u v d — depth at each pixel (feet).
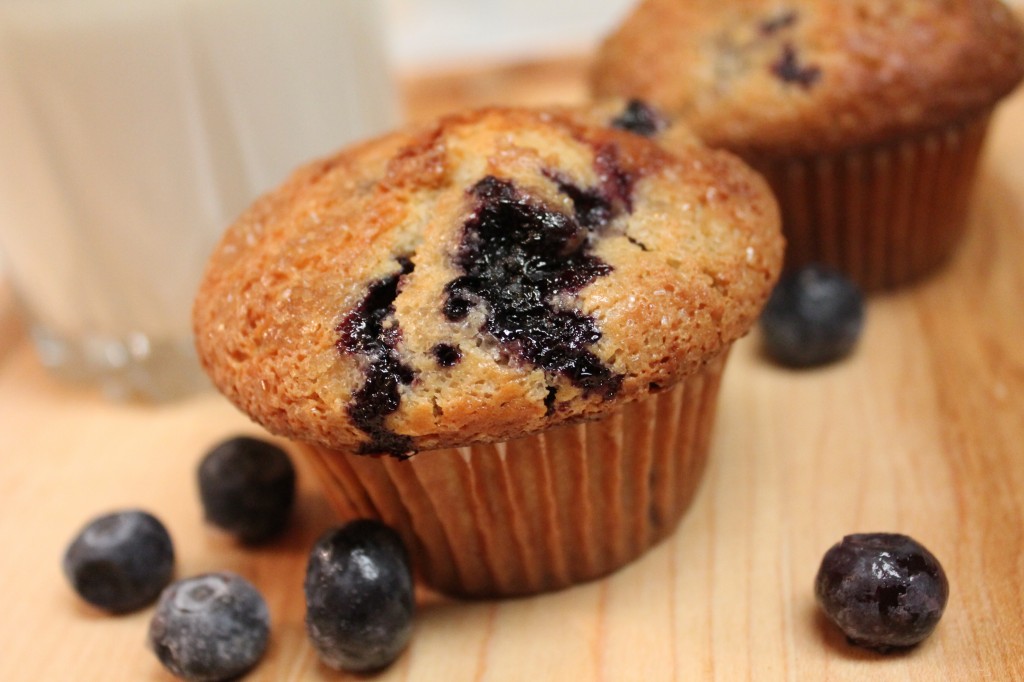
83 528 0.78
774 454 0.82
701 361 0.72
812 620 0.72
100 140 0.87
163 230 0.90
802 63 0.89
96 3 0.83
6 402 0.95
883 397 0.85
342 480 0.75
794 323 0.87
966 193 0.93
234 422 0.91
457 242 0.71
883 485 0.79
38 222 0.89
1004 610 0.71
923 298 0.93
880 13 0.89
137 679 0.73
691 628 0.73
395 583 0.72
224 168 0.90
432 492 0.73
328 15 0.91
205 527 0.82
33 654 0.75
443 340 0.69
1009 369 0.86
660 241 0.72
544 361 0.69
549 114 0.76
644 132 0.79
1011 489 0.78
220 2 0.86
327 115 0.93
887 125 0.87
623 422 0.72
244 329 0.72
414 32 1.39
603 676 0.71
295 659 0.73
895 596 0.69
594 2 1.40
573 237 0.70
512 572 0.76
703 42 0.93
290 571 0.78
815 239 0.93
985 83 0.88
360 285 0.71
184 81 0.87
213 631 0.72
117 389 0.94
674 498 0.77
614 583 0.76
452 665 0.72
